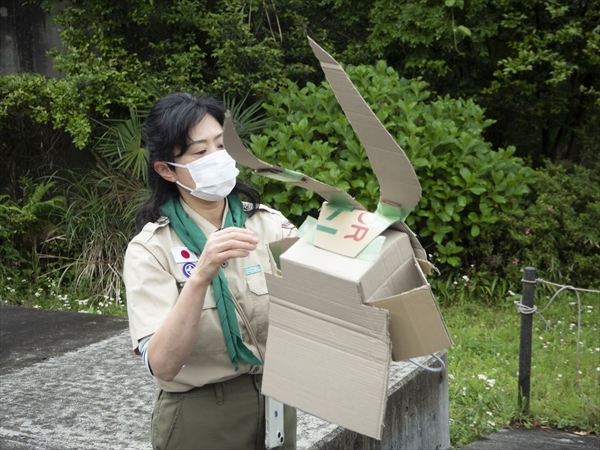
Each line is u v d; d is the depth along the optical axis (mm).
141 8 6723
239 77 6785
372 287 1502
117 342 4121
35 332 4363
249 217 2000
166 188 1918
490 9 7168
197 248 1850
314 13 7805
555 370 4805
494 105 7652
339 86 1396
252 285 1879
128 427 2938
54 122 6633
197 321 1654
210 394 1854
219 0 7324
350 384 1488
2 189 7238
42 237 6781
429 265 1646
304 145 5992
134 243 1841
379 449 3113
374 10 7117
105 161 6922
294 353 1577
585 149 7484
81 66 6605
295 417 2027
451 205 5965
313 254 1571
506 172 6184
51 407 3160
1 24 7723
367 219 1609
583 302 6062
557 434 4004
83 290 6383
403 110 6078
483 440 3920
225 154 1829
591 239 6109
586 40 7133
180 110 1811
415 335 1504
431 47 7480
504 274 6211
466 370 4715
